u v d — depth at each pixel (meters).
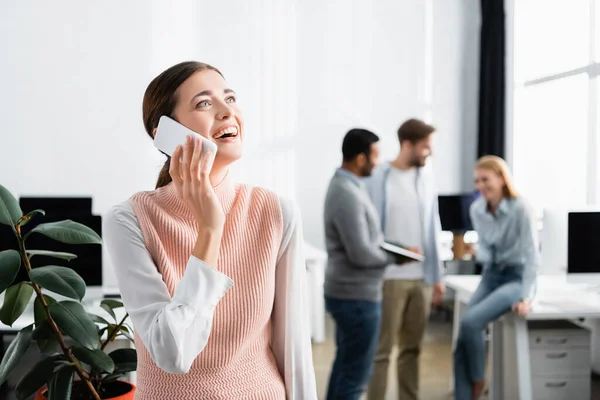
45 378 1.61
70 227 1.66
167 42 5.21
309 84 5.61
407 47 5.75
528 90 5.32
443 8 5.78
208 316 0.96
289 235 1.13
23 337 1.62
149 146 5.18
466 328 3.36
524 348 3.32
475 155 5.86
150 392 1.05
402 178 3.27
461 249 4.82
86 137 5.09
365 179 3.23
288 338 1.12
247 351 1.09
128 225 1.05
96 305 2.94
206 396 1.03
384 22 5.71
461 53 5.81
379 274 3.02
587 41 4.54
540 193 5.07
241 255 1.08
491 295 3.32
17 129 5.02
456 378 3.45
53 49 5.03
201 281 0.96
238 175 5.55
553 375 3.41
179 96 1.04
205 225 0.98
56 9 5.01
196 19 5.30
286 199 1.15
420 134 3.23
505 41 5.42
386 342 3.25
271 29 5.50
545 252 3.52
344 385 3.07
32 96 5.02
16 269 1.56
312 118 5.64
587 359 3.42
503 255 3.31
